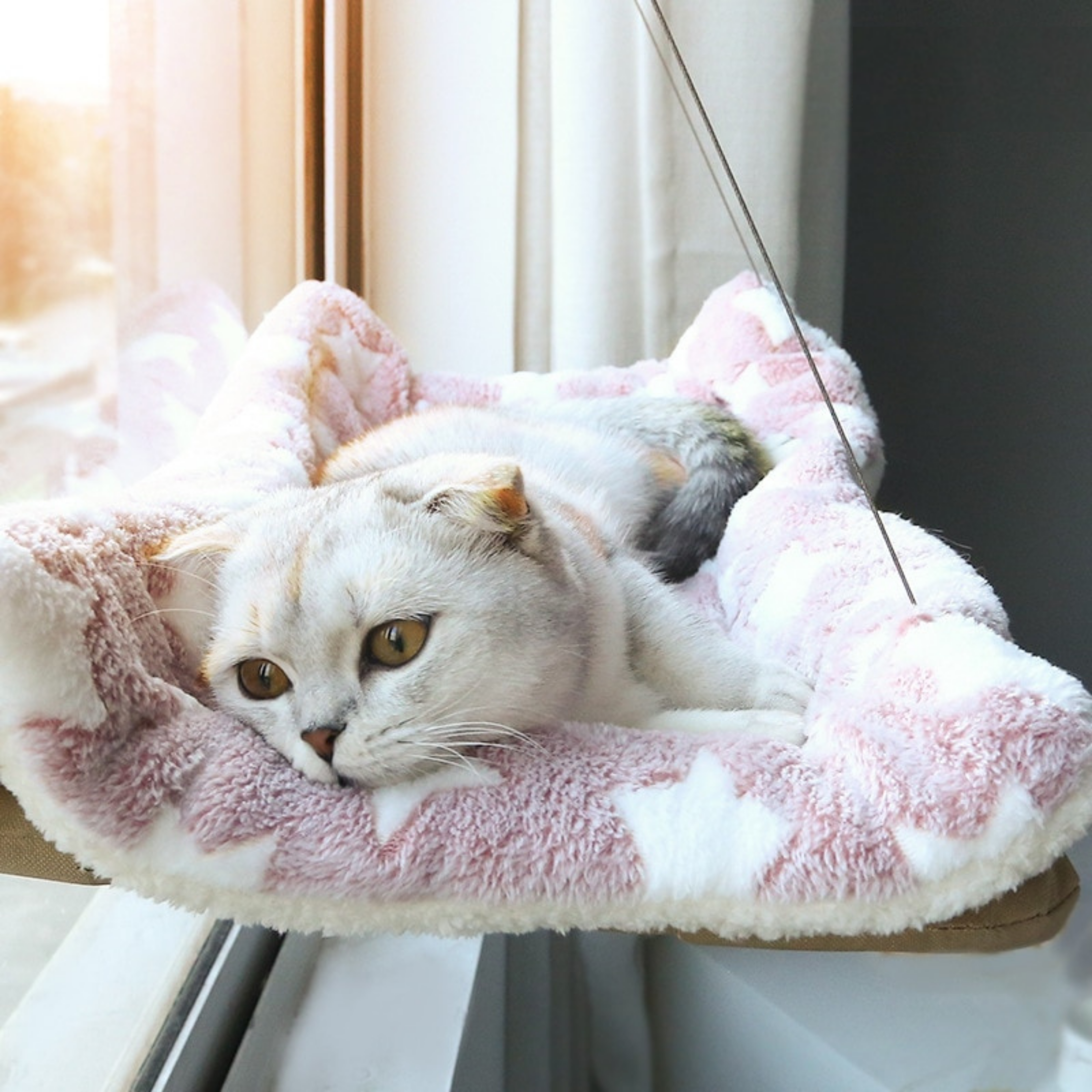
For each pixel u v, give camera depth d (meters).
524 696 0.58
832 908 0.52
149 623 0.57
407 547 0.58
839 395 0.84
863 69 1.27
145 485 0.64
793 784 0.53
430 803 0.53
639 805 0.52
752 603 0.70
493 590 0.58
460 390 0.90
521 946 0.84
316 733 0.55
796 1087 0.84
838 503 0.71
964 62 1.24
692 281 1.06
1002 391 1.28
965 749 0.51
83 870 0.53
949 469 1.29
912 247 1.29
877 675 0.57
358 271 1.15
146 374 0.79
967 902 0.51
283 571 0.57
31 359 0.68
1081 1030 0.74
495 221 1.12
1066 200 1.23
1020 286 1.26
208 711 0.56
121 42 0.75
